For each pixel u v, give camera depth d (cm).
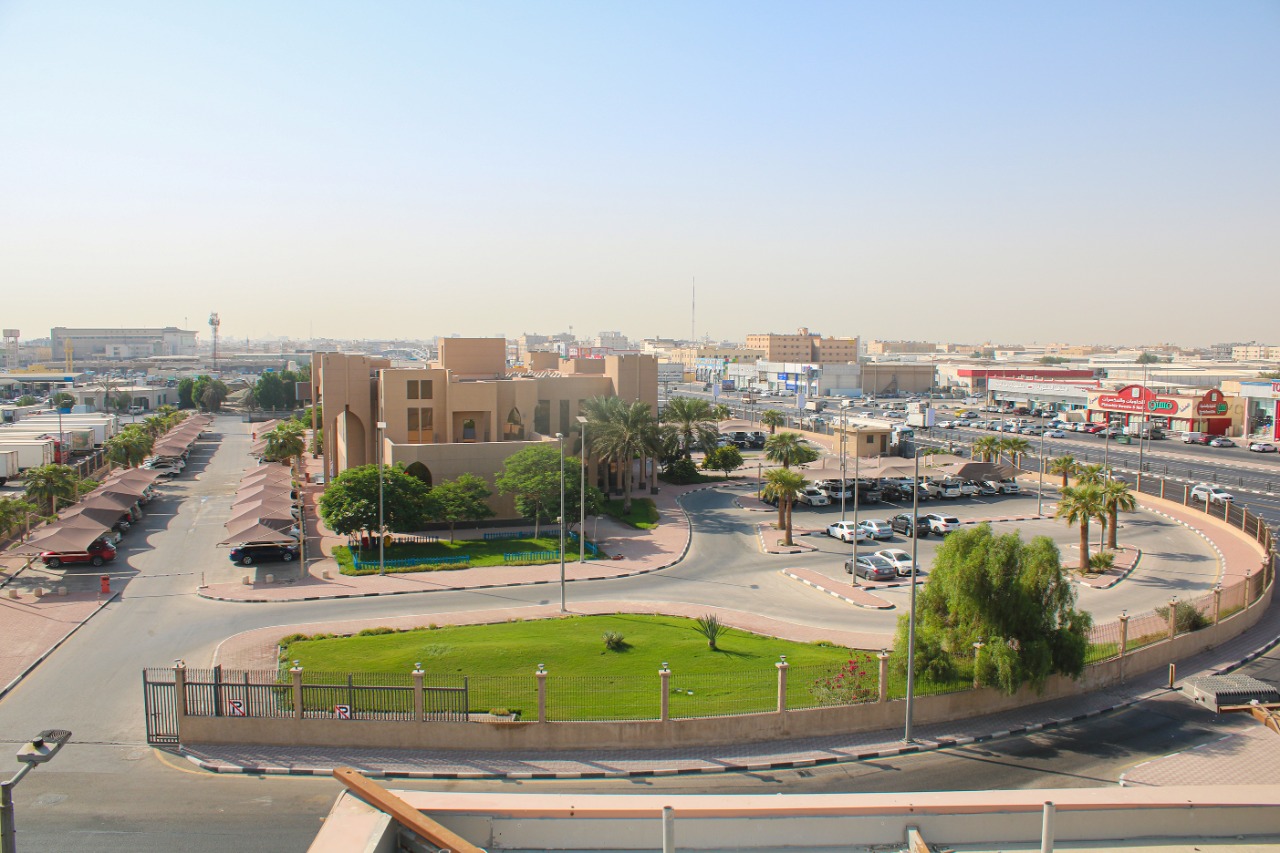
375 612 4156
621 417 6925
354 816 1177
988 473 7612
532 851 1246
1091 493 4912
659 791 2391
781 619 4072
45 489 6091
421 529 6166
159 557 5344
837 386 19888
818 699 2838
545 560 5262
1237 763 2606
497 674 3136
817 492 7038
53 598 4369
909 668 2727
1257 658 3616
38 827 2130
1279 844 1295
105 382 19712
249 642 3631
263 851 2023
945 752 2681
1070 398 14162
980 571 3022
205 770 2481
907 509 6912
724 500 7388
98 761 2525
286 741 2647
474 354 8356
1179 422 12344
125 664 3391
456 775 2464
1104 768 2570
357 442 7488
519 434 7556
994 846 1279
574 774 2484
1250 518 5744
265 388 16750
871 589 4603
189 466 9769
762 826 1255
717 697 2852
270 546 5256
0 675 3228
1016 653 2948
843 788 2414
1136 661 3372
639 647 3462
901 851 1259
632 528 6275
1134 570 5053
